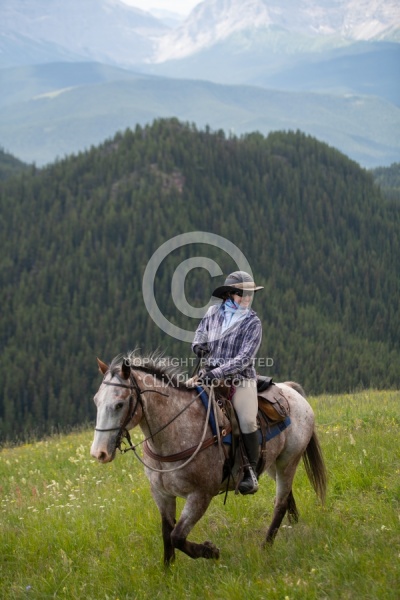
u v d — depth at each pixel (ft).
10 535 28.99
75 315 521.24
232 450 25.02
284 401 27.07
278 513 26.78
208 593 21.26
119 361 23.79
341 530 24.59
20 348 471.62
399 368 464.65
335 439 37.37
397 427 39.78
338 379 445.78
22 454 51.13
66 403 410.31
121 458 41.75
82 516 30.07
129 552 26.05
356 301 600.39
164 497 24.43
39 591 23.97
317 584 20.61
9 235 648.79
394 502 27.20
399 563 20.88
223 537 26.96
